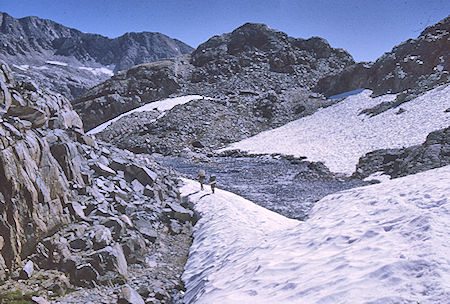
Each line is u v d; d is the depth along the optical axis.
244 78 80.81
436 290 4.61
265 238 10.91
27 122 11.76
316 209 14.63
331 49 93.00
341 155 35.25
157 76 81.12
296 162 36.50
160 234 13.48
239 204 17.48
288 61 86.19
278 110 64.06
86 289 8.61
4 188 8.66
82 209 11.55
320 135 45.84
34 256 8.99
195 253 11.95
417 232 6.99
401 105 43.69
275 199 22.06
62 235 9.98
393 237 7.21
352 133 41.81
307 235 9.54
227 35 101.31
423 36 58.50
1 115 11.06
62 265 9.02
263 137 52.62
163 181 18.98
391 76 54.84
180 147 47.66
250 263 8.67
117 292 8.75
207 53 92.12
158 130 53.44
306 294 5.77
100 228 10.71
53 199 10.55
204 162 39.81
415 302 4.50
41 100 14.05
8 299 7.37
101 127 61.97
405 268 5.48
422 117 36.66
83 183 13.04
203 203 17.22
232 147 49.41
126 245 10.84
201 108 61.41
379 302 4.75
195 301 8.11
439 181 11.77
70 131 15.45
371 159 29.44
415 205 9.49
